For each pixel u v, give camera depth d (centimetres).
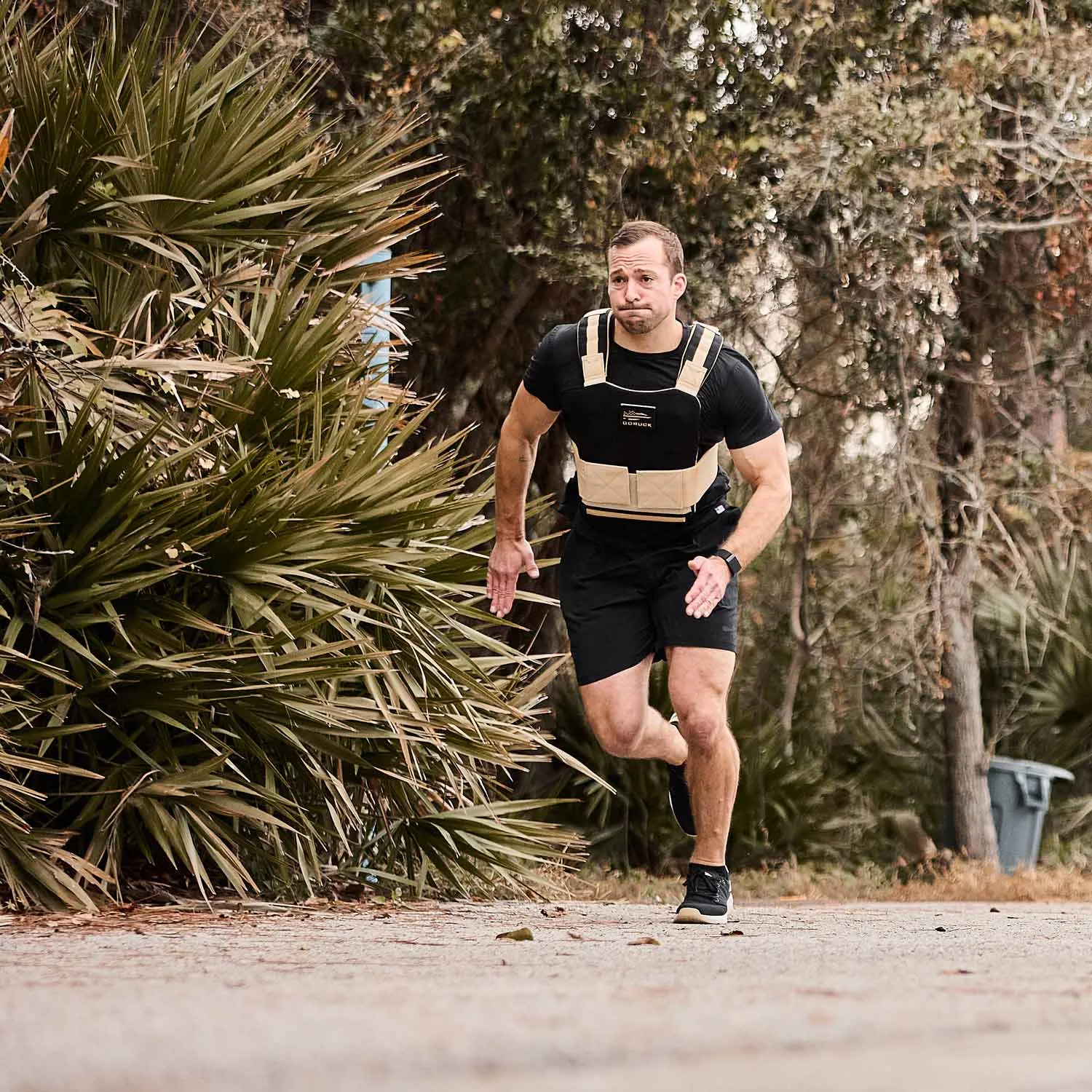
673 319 1047
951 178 2273
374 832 1458
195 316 1380
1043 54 2364
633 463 1060
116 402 1331
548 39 2216
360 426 1447
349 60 2259
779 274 2566
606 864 2638
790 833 2889
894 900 2442
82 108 1409
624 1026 430
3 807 1168
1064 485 2766
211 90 1584
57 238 1434
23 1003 504
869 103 2258
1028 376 2767
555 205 2312
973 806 2880
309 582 1321
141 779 1209
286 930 983
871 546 3070
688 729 1077
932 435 2828
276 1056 377
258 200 1550
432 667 1372
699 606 1009
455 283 2494
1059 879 2558
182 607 1255
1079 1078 343
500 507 1159
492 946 823
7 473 1220
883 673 3097
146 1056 379
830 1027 430
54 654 1243
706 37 2334
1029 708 3186
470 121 2305
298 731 1298
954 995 532
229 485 1276
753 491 1065
